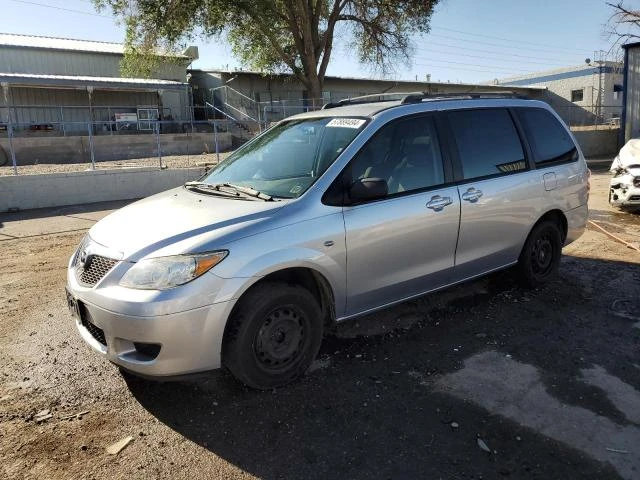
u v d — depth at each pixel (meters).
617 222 8.30
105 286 3.15
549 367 3.72
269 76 31.19
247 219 3.35
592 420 3.10
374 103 4.51
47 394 3.47
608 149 23.61
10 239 8.57
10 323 4.70
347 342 4.17
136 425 3.14
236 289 3.15
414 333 4.32
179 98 28.86
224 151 23.72
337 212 3.60
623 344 4.05
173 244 3.15
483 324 4.46
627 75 20.12
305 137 4.27
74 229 9.41
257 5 23.98
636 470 2.69
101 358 3.96
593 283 5.39
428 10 27.59
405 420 3.14
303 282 3.78
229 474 2.72
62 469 2.76
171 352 3.04
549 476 2.67
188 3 23.12
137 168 13.47
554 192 5.09
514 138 4.88
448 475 2.68
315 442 2.96
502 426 3.06
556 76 39.97
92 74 27.62
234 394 3.45
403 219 3.89
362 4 27.59
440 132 4.32
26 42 27.70
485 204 4.46
